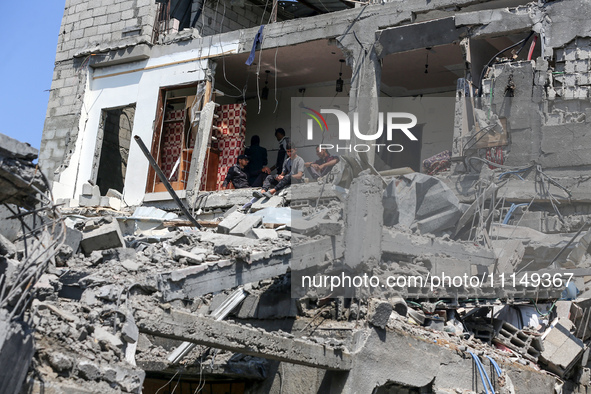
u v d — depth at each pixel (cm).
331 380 912
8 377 573
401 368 945
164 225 1459
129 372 670
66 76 2092
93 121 2042
